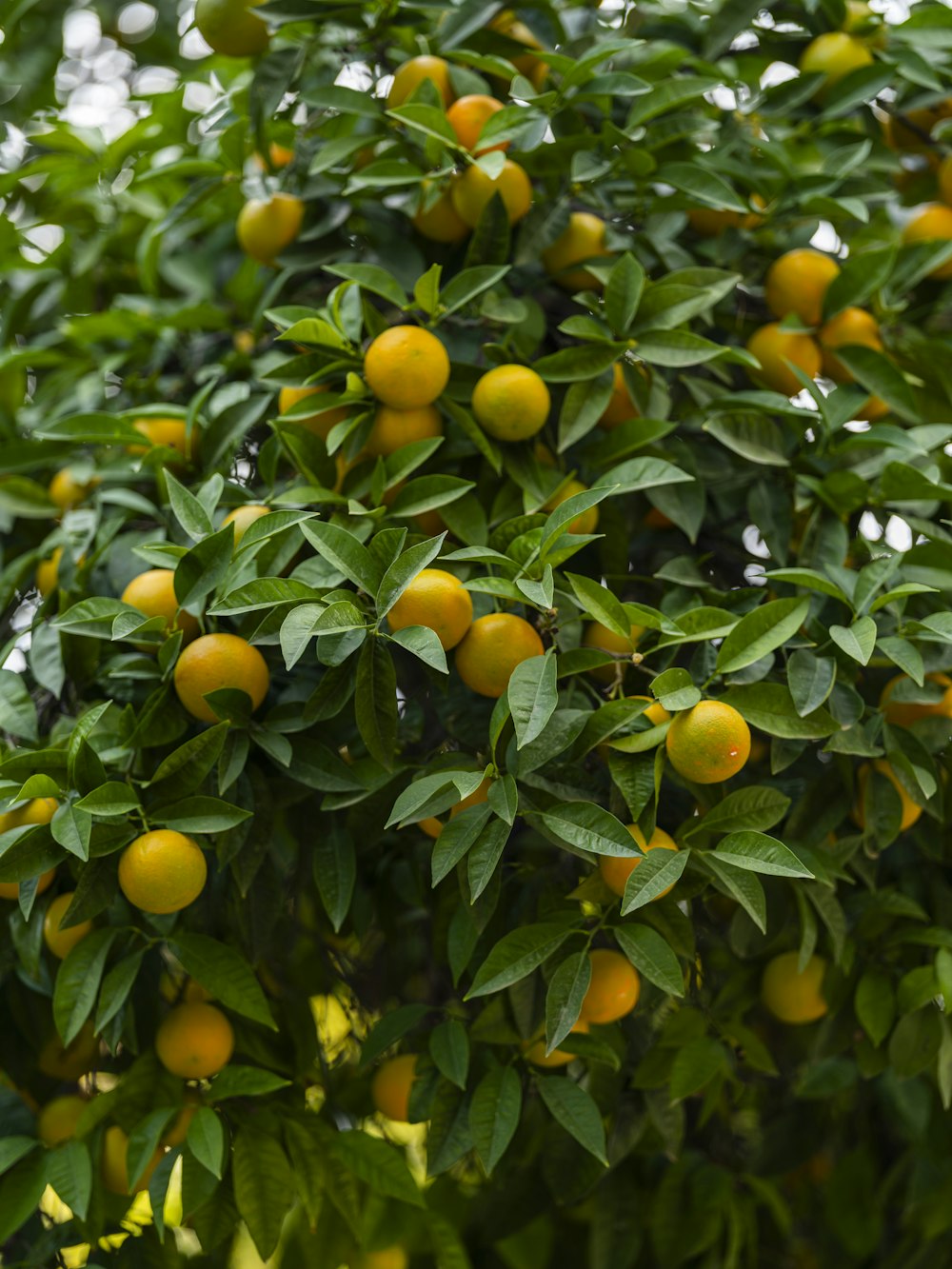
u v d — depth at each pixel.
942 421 1.96
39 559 1.89
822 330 1.89
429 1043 1.73
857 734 1.70
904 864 1.86
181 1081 1.76
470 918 1.71
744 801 1.66
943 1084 1.78
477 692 1.71
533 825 1.63
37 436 1.83
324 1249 1.88
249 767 1.71
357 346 1.77
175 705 1.69
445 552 1.75
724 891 1.66
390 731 1.64
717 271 1.82
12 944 1.77
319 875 1.73
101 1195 1.74
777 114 1.95
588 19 1.99
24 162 2.20
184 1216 1.69
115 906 1.74
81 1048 1.83
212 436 1.85
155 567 1.83
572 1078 1.80
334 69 1.94
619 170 1.87
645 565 1.92
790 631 1.67
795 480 1.83
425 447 1.73
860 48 1.95
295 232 1.90
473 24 1.87
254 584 1.63
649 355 1.78
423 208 1.84
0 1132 1.77
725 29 1.94
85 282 2.14
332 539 1.64
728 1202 1.93
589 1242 2.02
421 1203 1.74
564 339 1.89
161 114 2.06
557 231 1.84
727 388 1.93
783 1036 2.00
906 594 1.68
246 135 1.94
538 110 1.81
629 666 1.73
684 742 1.62
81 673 1.78
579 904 1.73
